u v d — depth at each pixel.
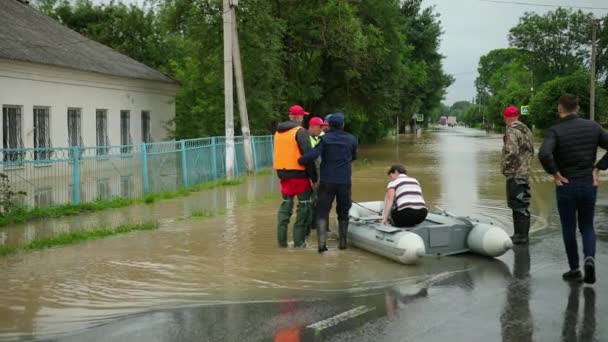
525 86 85.94
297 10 29.50
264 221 10.80
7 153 12.91
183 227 10.23
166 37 36.56
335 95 35.56
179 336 5.06
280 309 5.77
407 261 7.36
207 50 24.67
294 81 30.58
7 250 8.29
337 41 29.42
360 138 48.50
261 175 19.94
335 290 6.41
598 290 6.27
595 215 11.25
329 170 8.19
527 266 7.40
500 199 13.81
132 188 14.27
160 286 6.55
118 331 5.19
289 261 7.69
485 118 122.06
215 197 14.30
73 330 5.22
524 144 8.65
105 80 24.17
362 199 13.79
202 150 17.12
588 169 6.48
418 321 5.38
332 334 5.07
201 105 25.52
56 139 21.33
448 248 7.99
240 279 6.83
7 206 11.51
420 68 46.38
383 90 33.81
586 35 76.38
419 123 107.38
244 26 23.73
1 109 18.61
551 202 13.34
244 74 24.27
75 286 6.56
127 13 36.88
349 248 8.48
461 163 25.59
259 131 25.31
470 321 5.37
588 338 4.90
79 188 12.86
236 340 4.96
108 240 9.12
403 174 8.30
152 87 28.20
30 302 6.01
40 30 24.30
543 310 5.64
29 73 19.78
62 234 9.43
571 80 46.84
